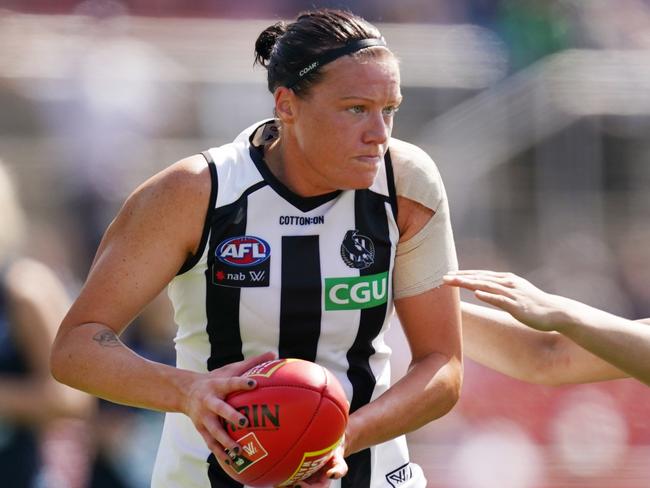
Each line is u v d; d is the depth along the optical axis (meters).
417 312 10.09
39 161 22.62
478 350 11.40
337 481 10.20
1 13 25.55
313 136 9.16
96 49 23.62
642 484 19.45
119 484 16.58
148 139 23.25
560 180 24.80
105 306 9.36
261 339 9.78
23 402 14.27
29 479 14.42
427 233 9.99
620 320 9.58
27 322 14.34
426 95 25.03
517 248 24.66
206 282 9.66
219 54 23.78
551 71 24.83
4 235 14.52
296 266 9.64
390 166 9.86
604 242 24.81
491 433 19.50
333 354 9.96
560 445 19.58
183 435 10.26
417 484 10.98
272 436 8.62
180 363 10.23
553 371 10.95
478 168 24.78
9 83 23.03
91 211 22.28
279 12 29.34
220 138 23.52
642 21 26.61
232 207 9.55
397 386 9.69
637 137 24.80
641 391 19.70
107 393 9.15
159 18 28.44
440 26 26.39
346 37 9.05
